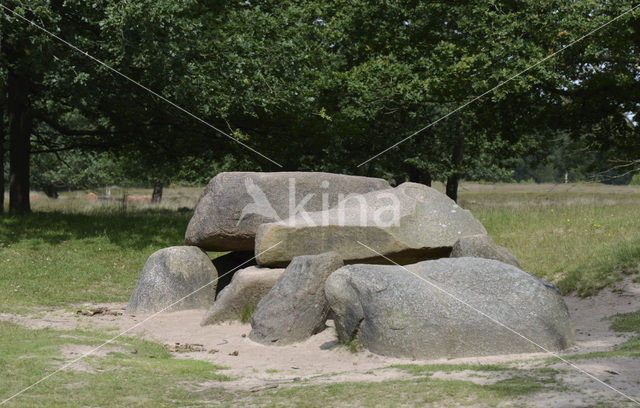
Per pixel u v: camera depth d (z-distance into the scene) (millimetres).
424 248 10914
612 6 18469
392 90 23156
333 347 9023
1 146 22297
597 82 19516
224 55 20156
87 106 21062
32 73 20844
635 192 48000
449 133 25891
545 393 5805
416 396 5957
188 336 10156
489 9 20406
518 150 26500
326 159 24594
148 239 19828
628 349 7922
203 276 12516
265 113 22359
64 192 60156
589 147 22234
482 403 5629
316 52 22969
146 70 19406
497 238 19000
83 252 17984
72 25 19203
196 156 25406
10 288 13797
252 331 9852
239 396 6406
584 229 18312
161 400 6238
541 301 8688
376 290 8547
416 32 24438
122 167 40188
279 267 11281
